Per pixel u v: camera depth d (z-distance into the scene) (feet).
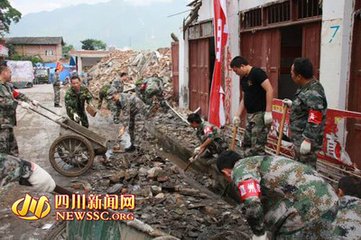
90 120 44.88
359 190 9.66
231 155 9.99
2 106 20.59
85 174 23.53
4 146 20.92
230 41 32.53
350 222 8.68
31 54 213.05
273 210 9.43
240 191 9.14
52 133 37.40
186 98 47.93
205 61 41.42
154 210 17.80
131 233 10.74
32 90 103.60
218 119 30.94
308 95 14.51
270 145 22.31
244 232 14.92
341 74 19.19
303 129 15.33
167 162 26.68
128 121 28.48
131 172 22.80
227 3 32.48
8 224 16.21
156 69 70.44
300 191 9.09
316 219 8.96
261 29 28.55
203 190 21.31
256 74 18.58
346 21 18.89
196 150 23.68
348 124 18.72
